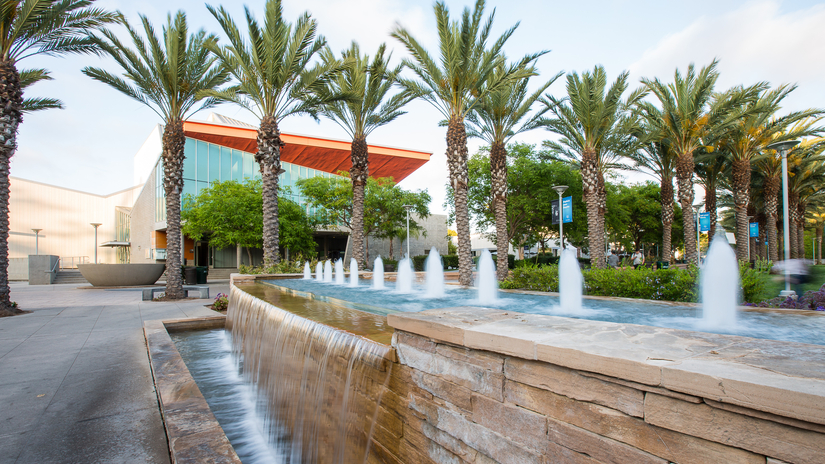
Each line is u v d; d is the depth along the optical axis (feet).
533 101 53.06
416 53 42.96
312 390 12.38
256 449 13.73
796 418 3.75
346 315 14.85
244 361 21.34
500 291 27.66
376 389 9.49
